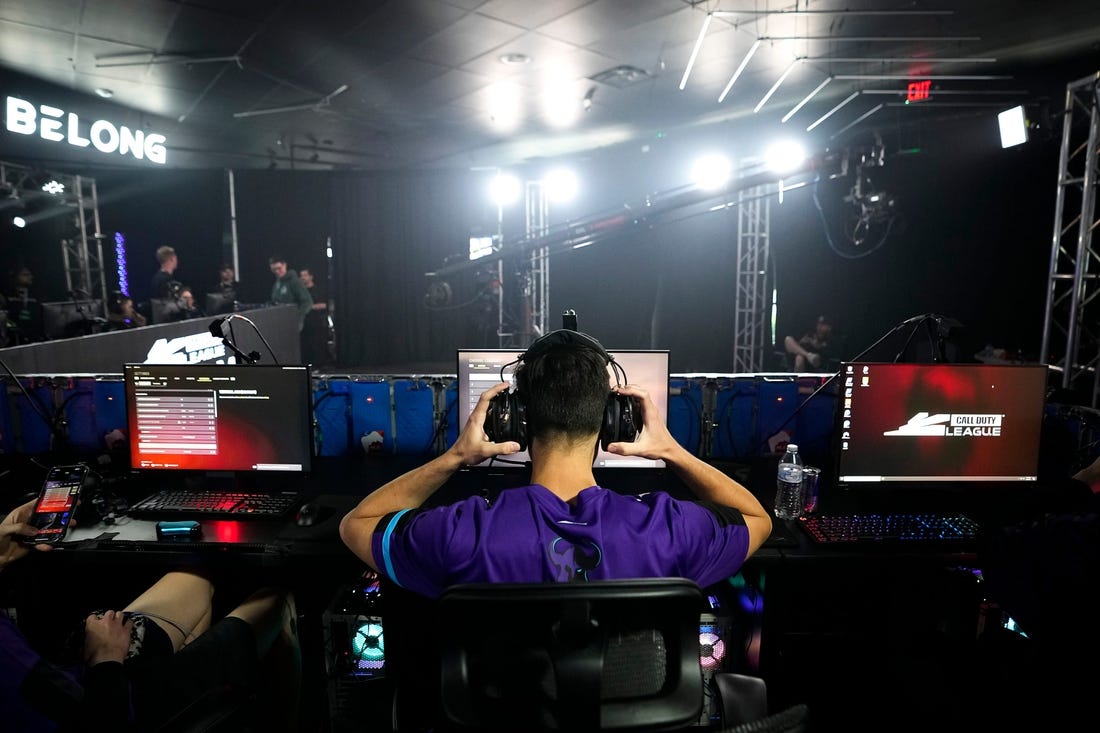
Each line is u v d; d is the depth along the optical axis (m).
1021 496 1.95
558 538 0.86
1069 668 1.30
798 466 2.13
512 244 7.50
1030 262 6.02
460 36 4.80
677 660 0.82
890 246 7.00
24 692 1.10
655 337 8.42
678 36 4.77
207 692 1.46
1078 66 5.12
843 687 2.16
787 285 7.73
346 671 1.82
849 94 6.28
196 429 2.08
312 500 2.03
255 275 9.22
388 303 9.44
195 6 4.29
